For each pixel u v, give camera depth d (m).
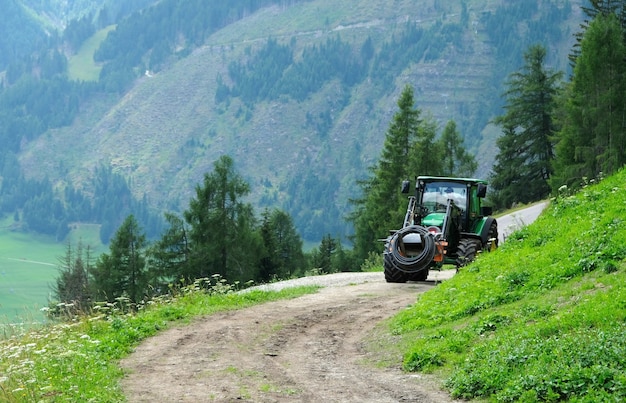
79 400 11.21
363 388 12.12
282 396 11.61
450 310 16.42
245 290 28.14
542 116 83.38
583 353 10.55
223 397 11.54
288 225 93.00
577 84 58.03
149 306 21.62
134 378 13.09
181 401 11.41
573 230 17.70
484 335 13.75
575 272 15.25
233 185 66.12
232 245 65.75
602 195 20.23
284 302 22.30
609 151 53.91
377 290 24.30
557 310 13.37
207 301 21.59
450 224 26.02
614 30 56.22
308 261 94.94
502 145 85.75
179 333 17.22
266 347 15.84
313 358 14.82
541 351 11.29
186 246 65.75
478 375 11.39
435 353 13.34
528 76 84.00
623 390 9.54
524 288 15.70
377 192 71.69
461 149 83.81
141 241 66.00
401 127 70.62
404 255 25.41
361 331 17.59
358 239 84.19
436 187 26.91
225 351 15.21
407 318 17.11
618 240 15.38
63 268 81.81
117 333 16.64
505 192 84.50
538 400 10.12
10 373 12.66
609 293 12.70
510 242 20.12
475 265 19.70
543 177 83.94
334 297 23.08
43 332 17.34
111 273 64.62
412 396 11.52
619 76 56.06
